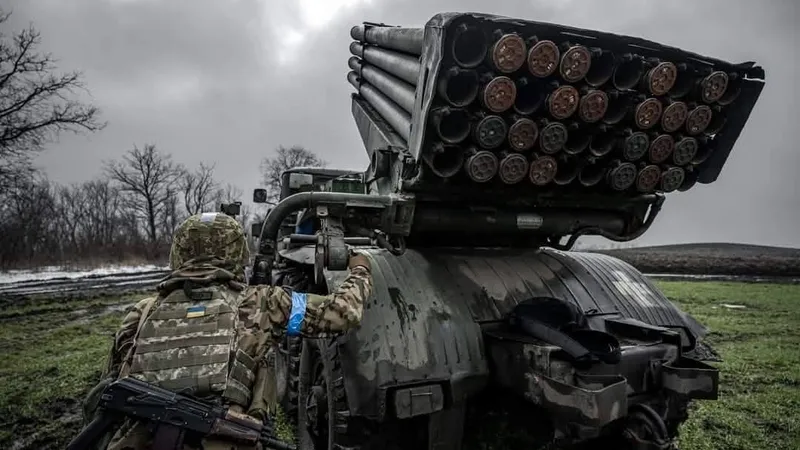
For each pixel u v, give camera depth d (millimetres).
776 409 4648
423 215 3035
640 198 3307
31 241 24812
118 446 1518
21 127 20281
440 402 2514
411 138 2734
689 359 2590
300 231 4805
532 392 2369
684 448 3820
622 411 2119
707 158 3170
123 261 26094
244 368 1705
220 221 1962
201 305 1759
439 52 2330
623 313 3182
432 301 2814
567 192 3086
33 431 4395
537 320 2594
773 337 7883
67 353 7051
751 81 2902
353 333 2572
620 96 2709
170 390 1573
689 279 15477
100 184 39625
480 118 2529
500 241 3629
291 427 4066
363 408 2453
